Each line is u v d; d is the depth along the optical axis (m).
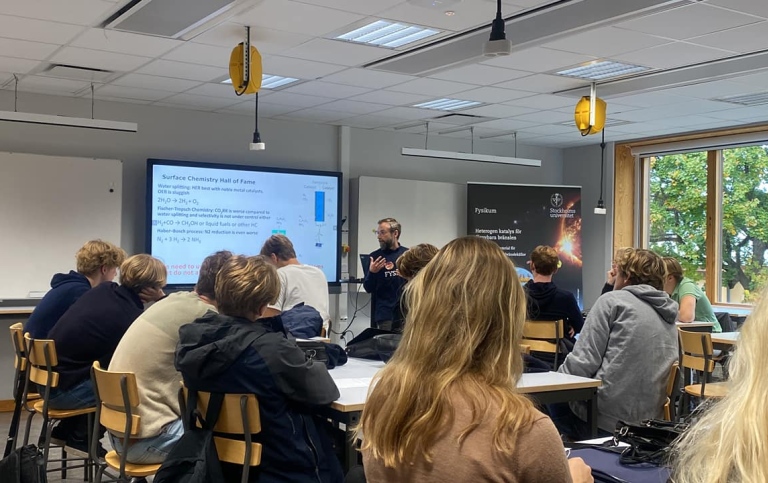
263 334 2.42
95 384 3.09
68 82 6.34
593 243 9.75
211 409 2.41
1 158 6.51
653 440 1.95
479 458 1.13
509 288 1.28
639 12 4.21
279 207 7.91
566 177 10.03
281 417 2.41
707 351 4.54
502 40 3.58
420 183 8.88
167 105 7.38
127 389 2.81
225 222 7.59
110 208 7.02
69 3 4.21
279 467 2.42
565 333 4.61
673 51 5.12
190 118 7.61
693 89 6.32
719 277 8.61
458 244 1.34
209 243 7.50
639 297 3.05
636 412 2.96
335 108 7.49
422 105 7.33
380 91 6.64
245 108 7.52
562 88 6.40
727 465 0.75
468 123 8.30
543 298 4.61
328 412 2.62
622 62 5.48
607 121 7.97
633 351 2.96
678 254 9.06
